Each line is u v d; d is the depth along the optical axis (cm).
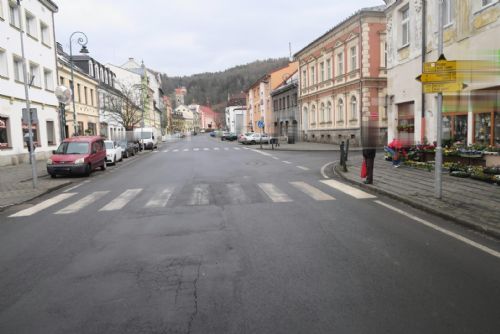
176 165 2053
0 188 1306
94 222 774
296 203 898
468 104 1305
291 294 409
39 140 2644
